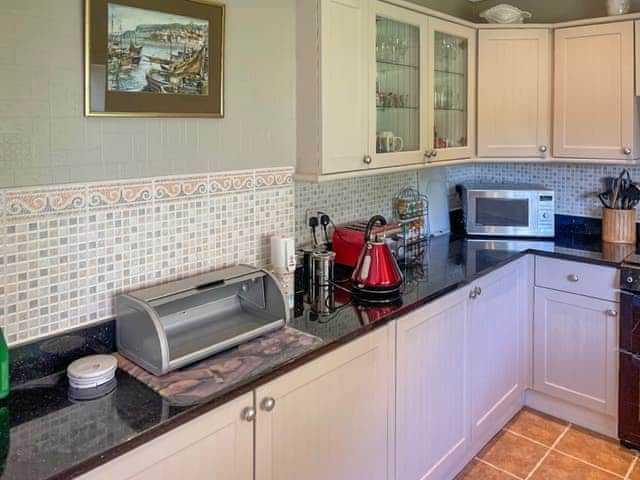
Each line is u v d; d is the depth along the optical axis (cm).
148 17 163
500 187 323
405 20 245
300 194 247
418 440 215
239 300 191
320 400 168
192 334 170
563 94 289
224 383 143
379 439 194
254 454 148
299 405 160
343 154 220
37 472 107
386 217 301
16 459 111
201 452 134
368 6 224
